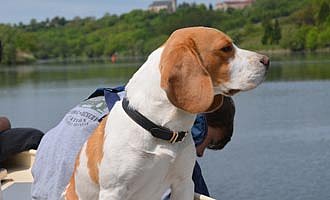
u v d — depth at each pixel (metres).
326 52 51.38
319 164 12.01
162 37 60.34
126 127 3.45
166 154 3.42
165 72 3.33
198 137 4.17
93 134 3.75
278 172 11.73
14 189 5.30
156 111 3.39
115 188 3.49
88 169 3.66
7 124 6.04
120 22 92.38
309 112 19.33
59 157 4.39
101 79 40.09
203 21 52.25
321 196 10.23
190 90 3.33
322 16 52.22
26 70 65.00
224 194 10.63
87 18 104.31
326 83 28.06
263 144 14.37
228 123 4.61
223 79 3.57
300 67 38.47
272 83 29.09
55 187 4.30
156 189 3.56
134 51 81.00
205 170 12.03
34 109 24.31
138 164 3.42
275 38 50.44
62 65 77.81
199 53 3.50
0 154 5.82
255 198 10.41
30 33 95.88
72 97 28.91
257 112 19.88
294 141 14.51
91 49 100.25
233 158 12.90
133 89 3.51
